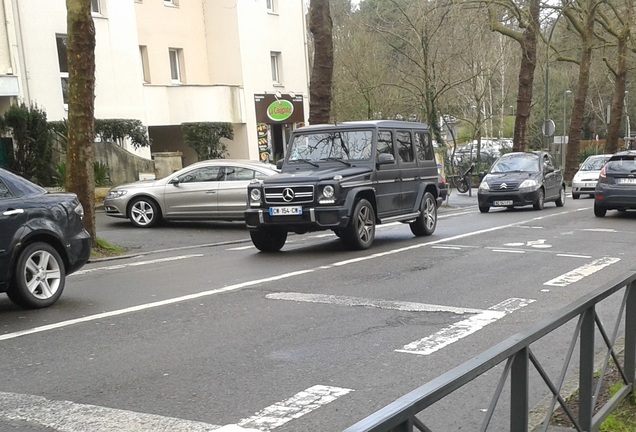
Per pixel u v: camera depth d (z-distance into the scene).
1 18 21.02
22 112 19.06
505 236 14.20
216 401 4.82
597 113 60.47
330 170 12.18
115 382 5.23
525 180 21.12
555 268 10.15
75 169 12.30
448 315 7.26
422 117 32.22
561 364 5.73
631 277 4.29
